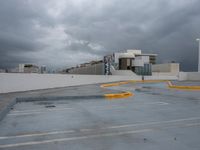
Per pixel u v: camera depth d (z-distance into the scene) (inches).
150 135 224.2
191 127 260.5
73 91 719.7
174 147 186.2
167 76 2287.2
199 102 506.9
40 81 812.0
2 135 223.5
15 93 620.4
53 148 183.5
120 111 374.6
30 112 359.9
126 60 2541.8
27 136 220.1
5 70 1147.9
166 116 330.3
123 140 206.5
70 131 239.6
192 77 2021.4
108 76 1648.6
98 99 557.3
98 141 203.3
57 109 392.2
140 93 754.2
